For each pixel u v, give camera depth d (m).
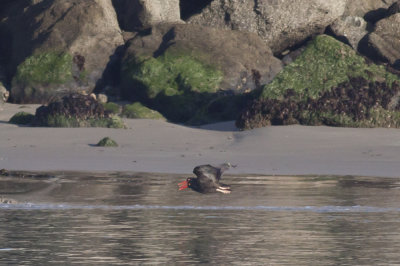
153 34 115.69
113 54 115.12
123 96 109.88
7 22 124.38
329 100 84.19
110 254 29.38
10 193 44.72
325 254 29.30
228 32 116.00
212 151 67.69
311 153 65.69
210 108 95.12
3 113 96.94
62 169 56.41
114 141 71.25
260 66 111.75
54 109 85.50
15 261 28.19
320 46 89.94
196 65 108.44
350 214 38.12
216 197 43.47
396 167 57.59
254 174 54.19
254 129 80.31
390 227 34.72
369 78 86.25
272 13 125.38
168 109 103.38
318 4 126.56
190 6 132.12
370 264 27.72
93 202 41.78
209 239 32.16
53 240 31.89
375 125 82.69
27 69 111.56
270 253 29.52
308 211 39.03
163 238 32.41
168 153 66.12
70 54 112.56
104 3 117.88
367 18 134.62
